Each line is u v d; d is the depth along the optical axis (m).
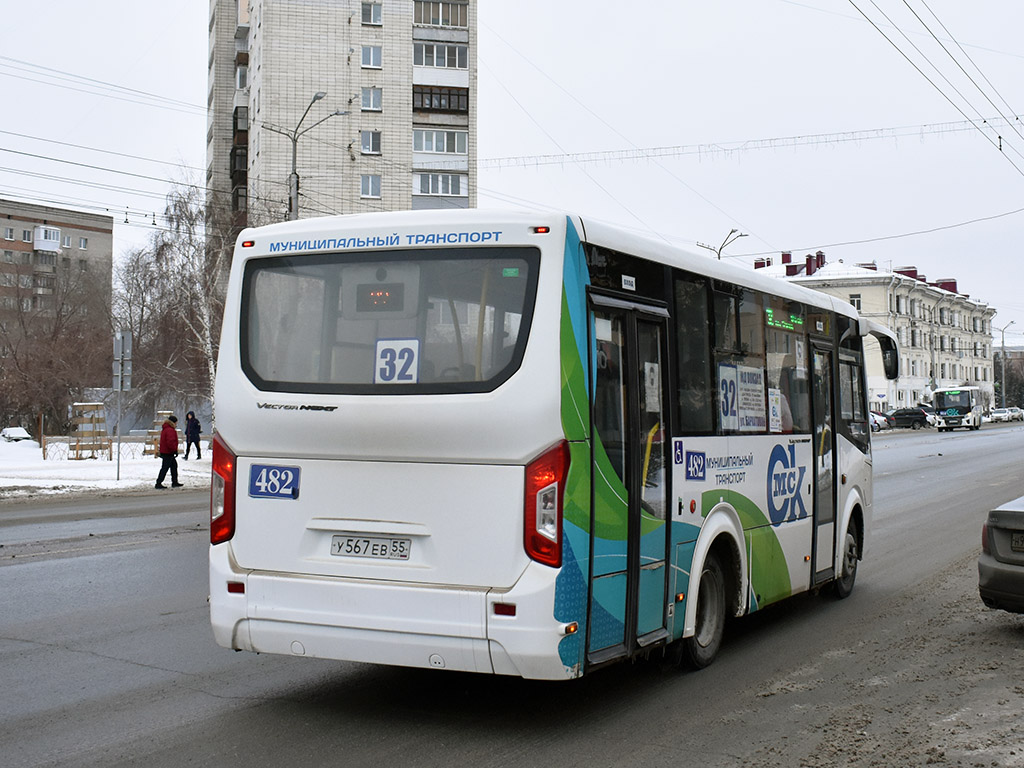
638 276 6.32
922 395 93.38
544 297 5.52
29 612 8.87
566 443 5.45
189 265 44.56
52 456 36.03
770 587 8.11
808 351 9.12
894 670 7.29
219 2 69.06
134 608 9.06
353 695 6.45
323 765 5.12
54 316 59.34
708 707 6.29
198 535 14.42
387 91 59.84
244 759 5.21
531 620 5.34
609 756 5.32
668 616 6.49
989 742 5.57
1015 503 8.55
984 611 9.52
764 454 8.03
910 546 13.98
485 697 6.46
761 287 8.14
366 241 5.96
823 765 5.19
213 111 70.56
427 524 5.60
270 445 6.02
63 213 107.12
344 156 59.41
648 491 6.25
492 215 5.72
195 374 51.47
